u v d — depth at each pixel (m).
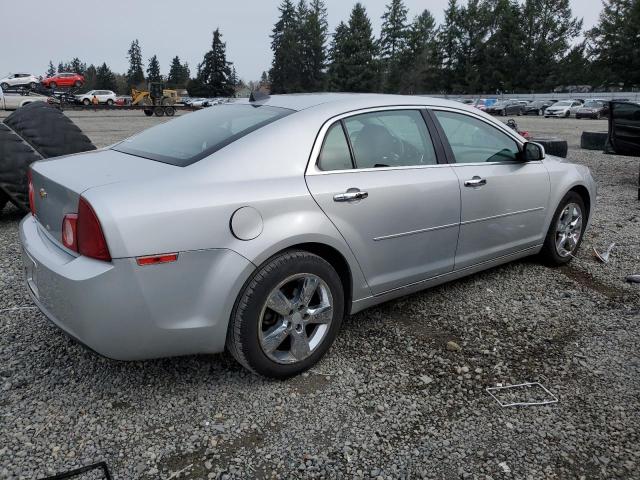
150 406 2.68
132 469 2.26
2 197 6.12
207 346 2.63
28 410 2.62
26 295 3.98
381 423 2.59
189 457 2.34
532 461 2.36
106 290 2.33
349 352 3.25
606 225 6.39
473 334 3.52
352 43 74.31
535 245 4.47
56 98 37.41
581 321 3.73
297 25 93.38
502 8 74.38
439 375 3.02
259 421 2.58
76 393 2.77
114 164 2.86
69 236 2.48
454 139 3.77
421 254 3.49
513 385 2.93
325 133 3.04
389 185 3.21
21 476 2.19
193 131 3.19
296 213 2.78
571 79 71.50
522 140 4.28
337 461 2.33
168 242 2.40
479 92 76.00
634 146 9.12
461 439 2.49
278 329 2.82
